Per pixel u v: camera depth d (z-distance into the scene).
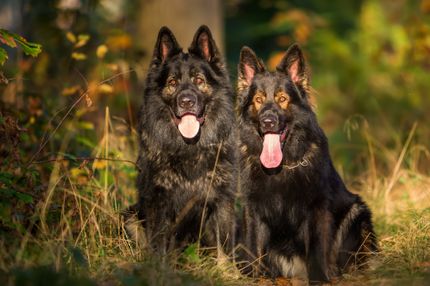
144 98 10.96
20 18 14.94
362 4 28.53
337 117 22.53
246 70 10.66
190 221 10.65
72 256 8.97
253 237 10.33
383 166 15.63
